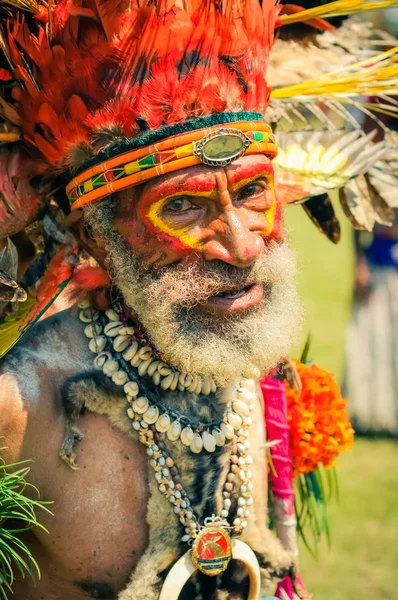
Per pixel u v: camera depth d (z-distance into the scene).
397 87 2.29
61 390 1.90
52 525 1.90
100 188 1.81
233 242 1.76
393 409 5.71
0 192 1.91
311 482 2.65
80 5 1.74
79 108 1.78
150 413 1.93
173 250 1.79
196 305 1.83
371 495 4.84
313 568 4.15
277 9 1.96
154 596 1.91
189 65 1.74
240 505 2.03
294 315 1.93
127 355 1.95
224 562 1.96
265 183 1.83
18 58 1.81
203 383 1.99
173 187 1.75
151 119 1.74
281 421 2.25
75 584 1.95
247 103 1.80
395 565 4.16
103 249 1.91
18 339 1.90
